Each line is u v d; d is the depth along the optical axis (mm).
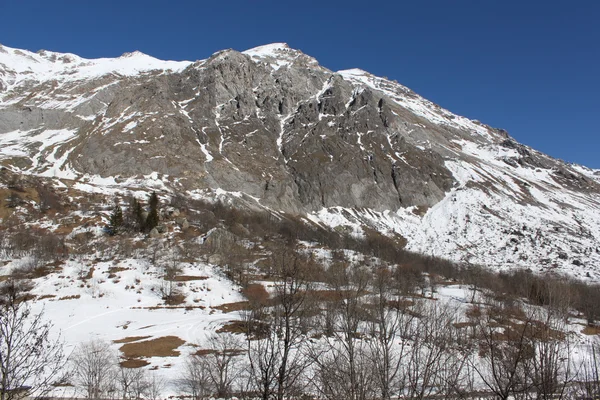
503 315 29875
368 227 168750
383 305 26734
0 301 17344
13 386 15883
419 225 179375
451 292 83125
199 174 169750
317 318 25094
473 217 178500
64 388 31375
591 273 126562
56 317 63625
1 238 93250
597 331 48094
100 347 45000
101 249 95625
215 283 81250
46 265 84250
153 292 77750
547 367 17609
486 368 24875
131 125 192125
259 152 198000
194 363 37000
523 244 154750
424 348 25141
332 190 185000
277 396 15859
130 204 130500
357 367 21562
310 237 133250
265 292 62562
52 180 146500
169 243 102750
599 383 20547
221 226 120875
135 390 33688
